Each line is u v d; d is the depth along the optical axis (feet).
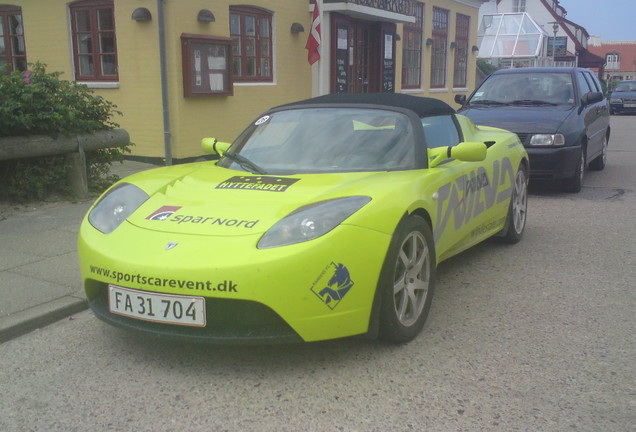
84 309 14.15
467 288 15.61
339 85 47.16
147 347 12.21
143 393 10.44
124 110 35.35
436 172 13.51
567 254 18.66
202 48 34.50
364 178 12.41
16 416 9.76
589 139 29.66
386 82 54.29
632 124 77.71
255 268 9.93
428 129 14.78
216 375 11.01
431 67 65.26
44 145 22.61
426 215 12.78
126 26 34.17
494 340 12.40
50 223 20.76
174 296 10.19
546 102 29.76
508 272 16.92
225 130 37.42
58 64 37.22
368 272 10.78
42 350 12.14
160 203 12.07
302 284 10.09
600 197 27.78
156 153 34.81
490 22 107.14
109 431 9.32
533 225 22.48
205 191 12.31
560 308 14.20
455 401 10.03
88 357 11.81
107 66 35.88
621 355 11.72
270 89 40.86
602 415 9.59
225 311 10.23
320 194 11.48
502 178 17.78
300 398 10.17
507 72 32.24
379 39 52.42
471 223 15.67
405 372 11.03
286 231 10.41
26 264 16.55
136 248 10.78
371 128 14.12
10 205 22.89
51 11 36.65
